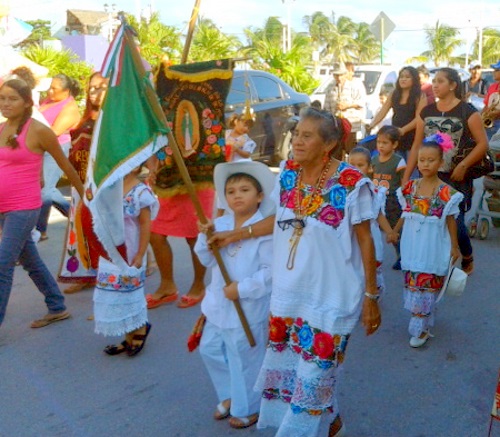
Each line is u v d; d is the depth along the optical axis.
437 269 4.62
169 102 5.43
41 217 7.62
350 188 2.92
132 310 4.47
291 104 12.82
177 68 5.36
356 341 4.85
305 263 3.00
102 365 4.53
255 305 3.50
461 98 5.82
